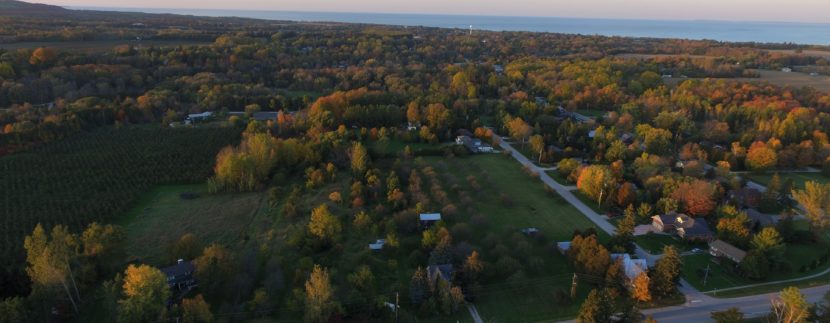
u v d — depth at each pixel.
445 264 83.94
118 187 119.50
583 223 108.25
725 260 90.00
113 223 103.62
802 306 68.56
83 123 163.00
